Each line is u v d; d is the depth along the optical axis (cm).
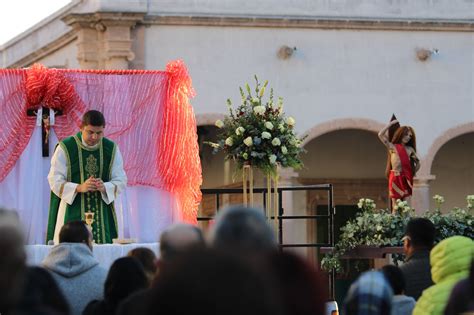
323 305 466
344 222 3203
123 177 1302
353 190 3203
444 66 2928
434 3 2922
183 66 1477
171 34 2808
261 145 1530
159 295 346
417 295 884
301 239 3170
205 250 348
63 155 1284
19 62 3039
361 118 2889
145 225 1441
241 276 344
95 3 2781
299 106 2864
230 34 2831
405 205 1670
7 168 1388
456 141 3216
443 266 689
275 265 468
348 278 2977
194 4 2816
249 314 341
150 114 1468
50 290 546
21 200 1384
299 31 2864
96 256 1099
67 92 1414
